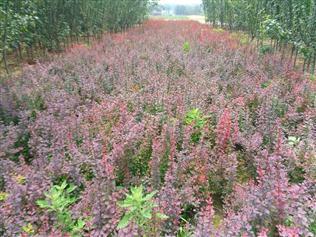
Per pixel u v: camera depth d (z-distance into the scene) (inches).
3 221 133.7
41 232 127.3
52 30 542.0
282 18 441.7
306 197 131.3
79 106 255.8
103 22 754.2
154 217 128.5
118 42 563.5
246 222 117.3
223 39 596.4
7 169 171.9
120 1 844.6
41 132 215.5
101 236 126.2
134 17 1033.5
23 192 146.9
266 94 262.2
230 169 167.2
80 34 685.9
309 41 389.1
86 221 135.9
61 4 547.2
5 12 373.4
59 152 184.5
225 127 194.5
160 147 178.7
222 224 128.5
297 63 474.3
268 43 623.5
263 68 370.9
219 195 178.2
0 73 411.2
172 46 502.0
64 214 140.4
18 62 484.7
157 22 1149.1
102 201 137.1
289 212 122.6
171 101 246.4
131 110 247.8
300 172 175.9
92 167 167.2
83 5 621.3
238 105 242.1
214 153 186.5
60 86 302.7
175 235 137.2
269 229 123.3
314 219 125.0
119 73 337.7
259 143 190.2
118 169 175.9
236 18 808.3
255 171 185.5
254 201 128.8
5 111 245.0
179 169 166.7
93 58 414.3
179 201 143.5
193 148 186.7
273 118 229.5
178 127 206.8
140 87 303.4
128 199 129.1
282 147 185.6
